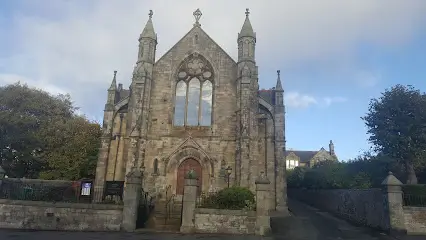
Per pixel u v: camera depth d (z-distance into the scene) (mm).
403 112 29484
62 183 28578
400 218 19375
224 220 19422
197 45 31219
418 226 19406
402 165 30297
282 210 27328
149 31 31062
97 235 17672
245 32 30078
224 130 28781
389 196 19828
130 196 20219
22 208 19922
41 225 19625
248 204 20609
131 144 27656
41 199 21516
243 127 27188
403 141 28609
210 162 27984
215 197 22000
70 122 39906
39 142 38219
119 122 31281
